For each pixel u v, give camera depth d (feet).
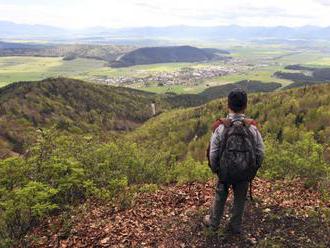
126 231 12.59
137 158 22.72
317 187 16.22
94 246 11.82
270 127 64.95
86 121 239.91
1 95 246.27
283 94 91.40
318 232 11.09
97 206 15.81
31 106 226.58
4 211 13.05
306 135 20.85
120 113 282.36
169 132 107.45
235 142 9.41
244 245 10.57
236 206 10.76
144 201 16.02
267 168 19.30
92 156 20.25
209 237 11.09
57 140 18.72
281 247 10.34
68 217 14.32
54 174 15.80
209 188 17.43
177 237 11.50
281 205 13.30
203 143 75.25
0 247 11.96
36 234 13.33
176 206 14.84
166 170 23.47
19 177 15.34
